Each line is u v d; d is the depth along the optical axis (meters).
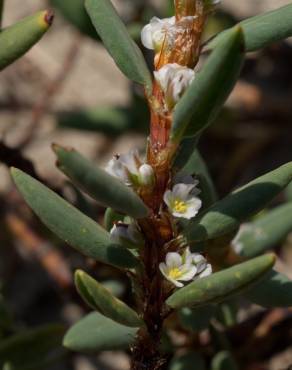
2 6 0.20
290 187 0.26
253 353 0.25
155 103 0.16
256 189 0.16
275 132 0.31
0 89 0.33
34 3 0.34
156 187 0.16
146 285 0.16
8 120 0.33
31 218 0.27
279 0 0.34
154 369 0.17
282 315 0.25
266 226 0.21
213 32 0.29
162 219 0.16
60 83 0.32
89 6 0.16
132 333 0.19
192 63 0.16
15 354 0.23
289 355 0.28
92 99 0.34
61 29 0.34
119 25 0.16
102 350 0.19
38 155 0.33
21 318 0.30
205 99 0.15
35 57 0.33
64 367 0.30
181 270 0.16
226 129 0.31
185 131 0.15
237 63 0.14
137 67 0.16
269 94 0.32
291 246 0.28
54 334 0.23
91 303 0.15
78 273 0.15
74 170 0.14
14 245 0.30
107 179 0.14
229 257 0.20
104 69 0.34
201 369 0.22
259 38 0.16
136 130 0.29
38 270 0.31
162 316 0.16
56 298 0.30
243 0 0.34
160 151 0.16
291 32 0.16
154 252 0.16
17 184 0.16
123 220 0.17
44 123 0.33
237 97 0.31
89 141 0.33
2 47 0.17
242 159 0.31
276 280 0.18
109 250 0.16
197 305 0.15
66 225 0.16
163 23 0.16
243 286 0.15
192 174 0.17
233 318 0.22
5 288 0.29
